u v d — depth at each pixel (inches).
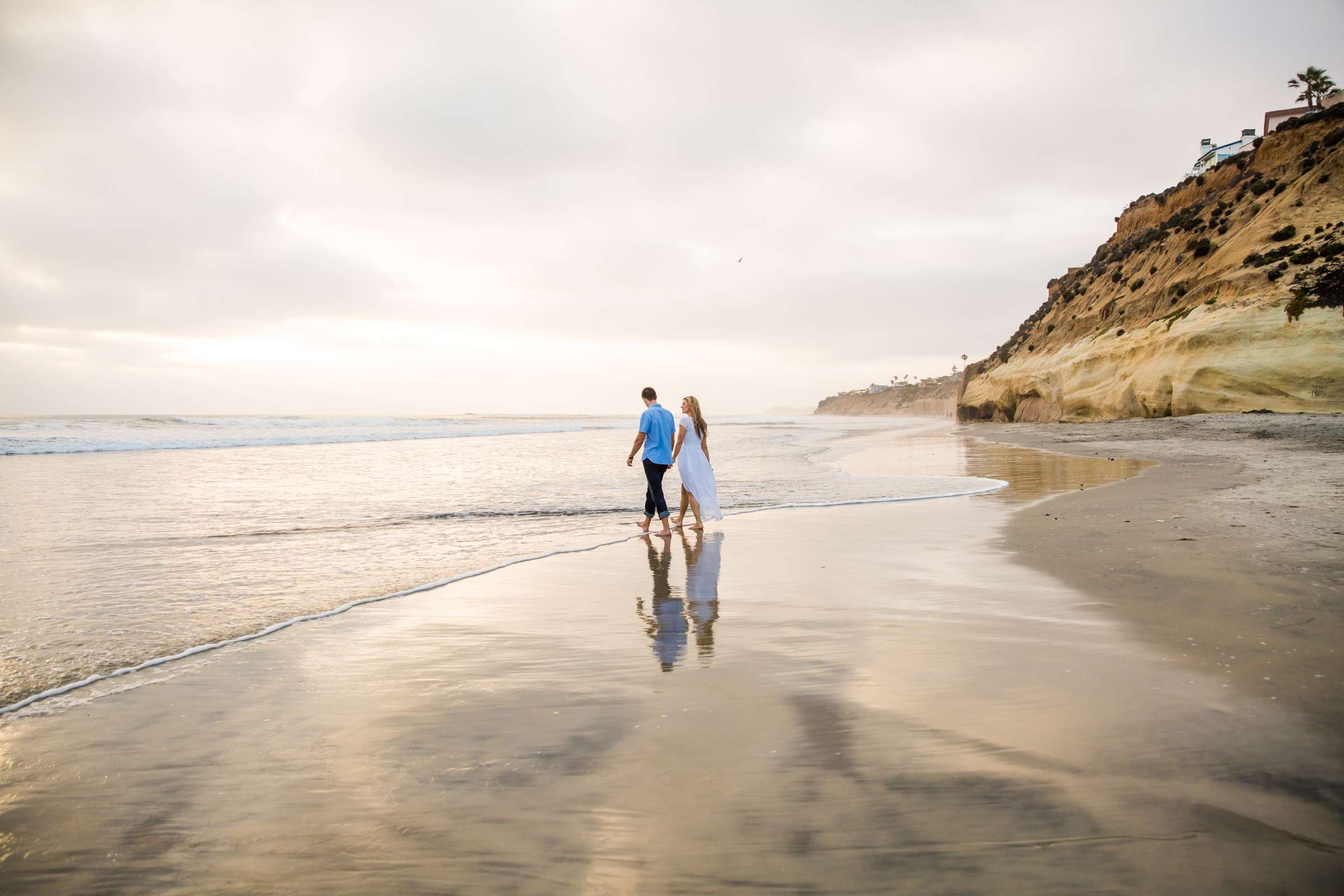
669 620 174.6
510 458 859.4
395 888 72.9
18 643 157.2
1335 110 1572.3
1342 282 1185.4
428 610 186.5
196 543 291.0
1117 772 90.0
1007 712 110.1
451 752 102.8
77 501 424.2
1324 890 66.5
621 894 70.5
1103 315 1998.0
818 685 126.0
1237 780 87.2
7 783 96.1
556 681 132.2
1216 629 147.7
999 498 420.8
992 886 69.0
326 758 102.2
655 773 94.7
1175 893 66.9
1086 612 167.8
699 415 343.6
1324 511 293.7
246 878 75.5
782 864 74.0
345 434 1424.7
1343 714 104.9
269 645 157.2
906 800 85.3
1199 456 686.5
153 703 123.6
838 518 355.9
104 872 77.3
